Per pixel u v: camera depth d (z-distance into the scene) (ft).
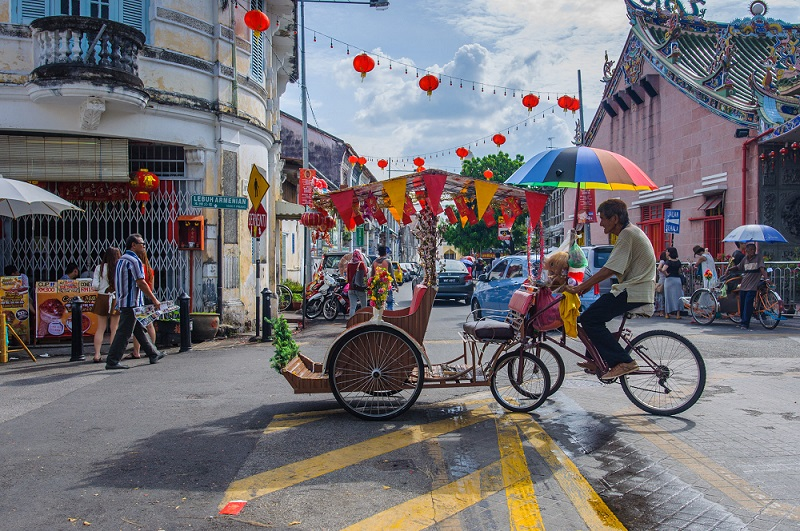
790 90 50.06
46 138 37.06
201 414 20.45
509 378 20.62
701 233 61.62
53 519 12.37
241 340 39.37
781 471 14.60
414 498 13.28
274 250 52.70
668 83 67.51
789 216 52.85
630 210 77.82
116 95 34.55
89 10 36.91
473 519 12.26
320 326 48.70
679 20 72.18
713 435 17.35
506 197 22.63
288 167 70.13
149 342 30.86
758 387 23.47
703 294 44.42
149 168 40.24
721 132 57.98
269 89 52.01
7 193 29.30
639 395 20.06
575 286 18.99
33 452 16.57
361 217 22.59
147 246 40.22
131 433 18.26
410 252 237.66
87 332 36.68
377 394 19.95
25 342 35.58
